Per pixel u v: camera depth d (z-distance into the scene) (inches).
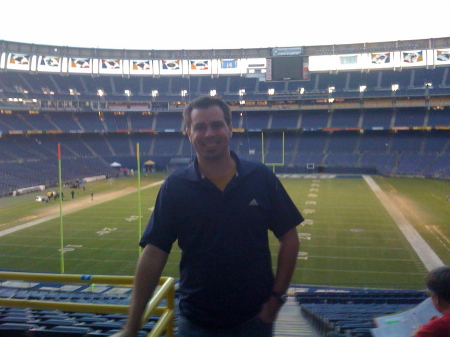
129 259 573.6
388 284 456.8
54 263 559.2
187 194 79.6
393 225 772.0
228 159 83.8
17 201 1113.4
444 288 95.5
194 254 80.4
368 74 1915.6
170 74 1998.0
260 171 84.1
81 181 1533.0
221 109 82.2
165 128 1972.2
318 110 1959.9
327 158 1795.0
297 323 234.5
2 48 1752.0
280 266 84.7
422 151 1722.4
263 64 1952.5
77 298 313.9
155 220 81.6
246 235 79.7
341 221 809.5
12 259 579.8
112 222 820.0
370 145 1823.3
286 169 1780.3
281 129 1910.7
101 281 114.6
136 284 78.4
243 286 79.4
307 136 1926.7
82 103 1895.9
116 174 1750.7
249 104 1958.7
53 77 1914.4
